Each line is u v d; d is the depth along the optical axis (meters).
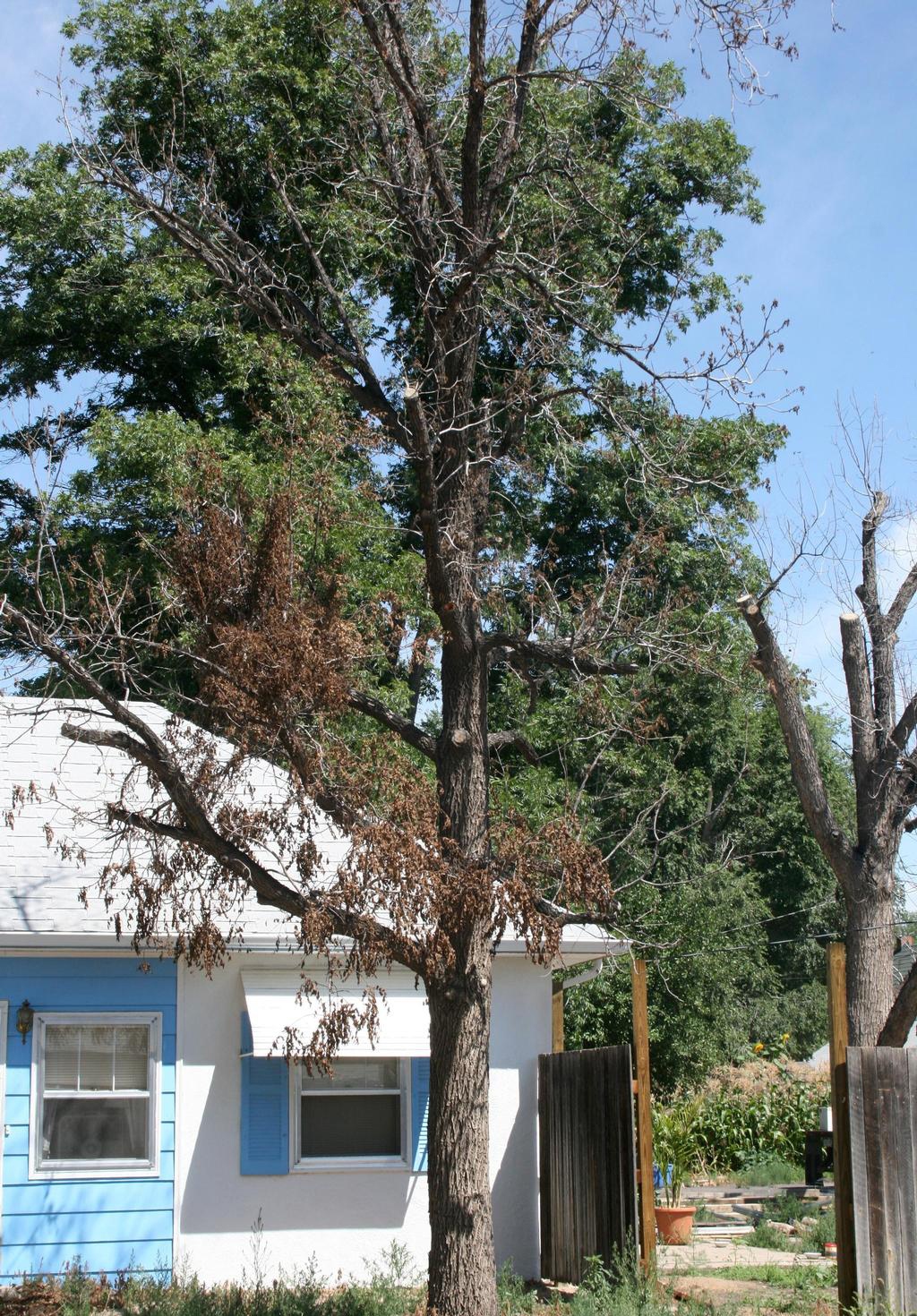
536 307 14.26
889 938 14.59
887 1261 11.02
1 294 24.27
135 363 25.50
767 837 34.84
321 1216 13.68
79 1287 12.02
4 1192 12.84
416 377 14.93
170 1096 13.52
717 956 24.38
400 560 20.22
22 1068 13.11
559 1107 14.07
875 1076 11.34
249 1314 11.04
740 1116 24.53
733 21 10.84
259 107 21.59
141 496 20.36
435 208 13.12
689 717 23.77
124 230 23.06
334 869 13.88
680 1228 16.19
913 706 14.76
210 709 10.29
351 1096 14.08
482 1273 9.81
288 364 18.56
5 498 22.88
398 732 11.16
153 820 10.00
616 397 12.93
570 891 10.01
